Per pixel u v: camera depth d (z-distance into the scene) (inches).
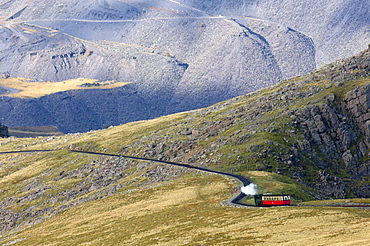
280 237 6894.7
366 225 6702.8
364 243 5644.7
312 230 6978.4
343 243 5866.1
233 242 7155.5
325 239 6294.3
